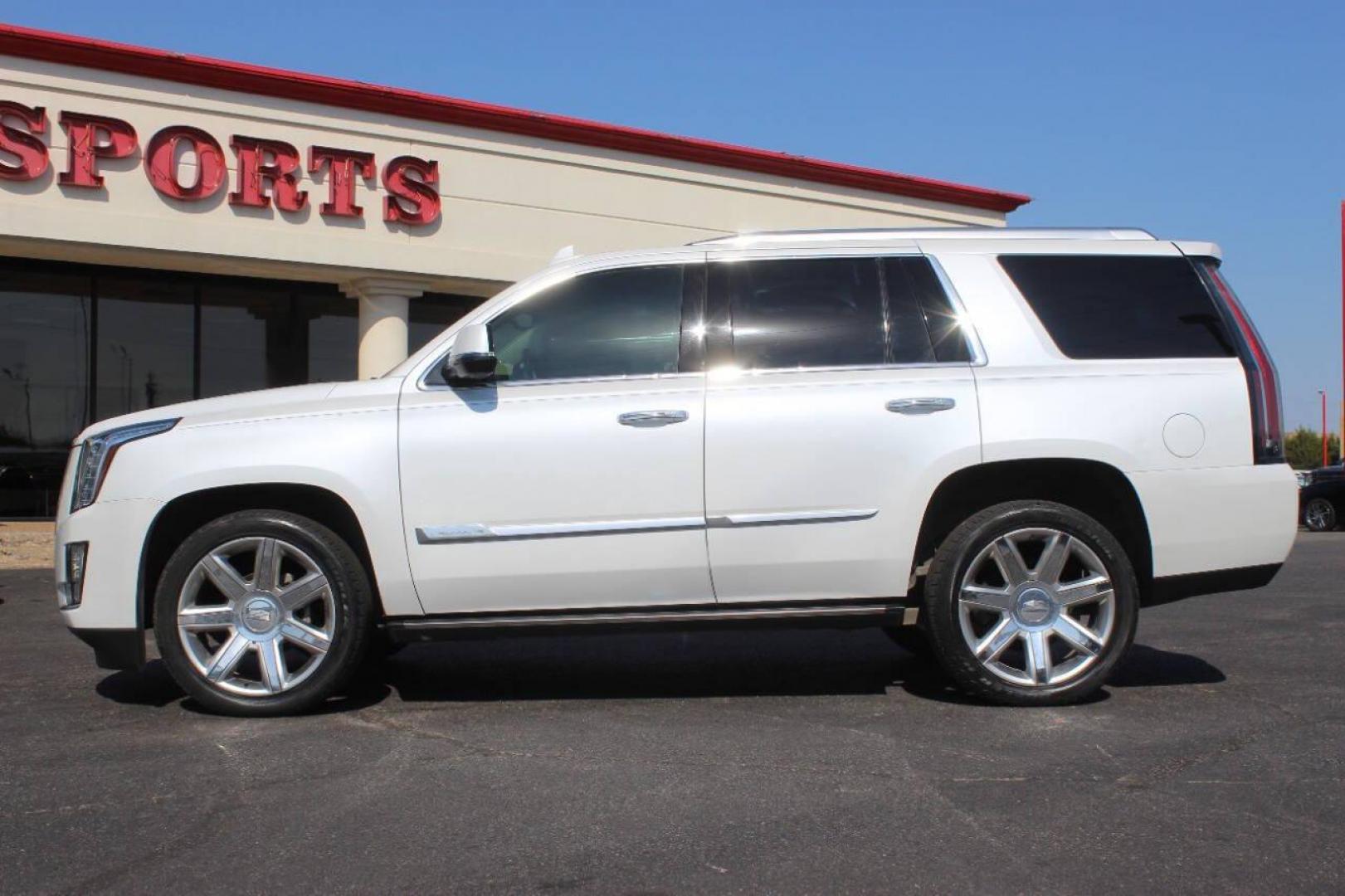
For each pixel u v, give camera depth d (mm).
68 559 5301
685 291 5465
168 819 3908
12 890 3342
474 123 15039
